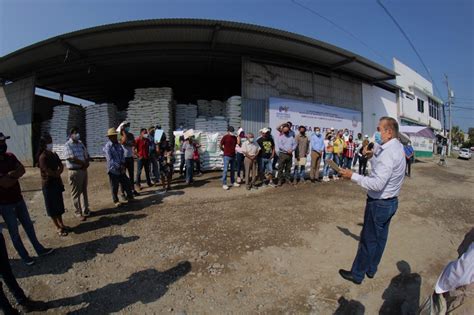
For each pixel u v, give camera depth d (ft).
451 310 5.08
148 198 20.59
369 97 49.52
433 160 69.87
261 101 35.22
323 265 11.69
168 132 34.50
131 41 32.55
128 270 11.01
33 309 8.78
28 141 39.93
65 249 12.65
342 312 8.98
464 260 5.01
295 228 15.37
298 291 9.95
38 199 21.02
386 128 8.57
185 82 51.96
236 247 12.97
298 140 26.48
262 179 25.76
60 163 13.78
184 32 30.45
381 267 11.90
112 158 18.03
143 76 46.93
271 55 36.63
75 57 36.88
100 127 37.55
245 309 8.95
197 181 26.89
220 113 39.68
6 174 10.47
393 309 9.26
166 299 9.34
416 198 23.95
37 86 50.70
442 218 18.72
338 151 29.07
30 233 11.57
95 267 11.21
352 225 16.20
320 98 40.65
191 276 10.64
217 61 39.06
